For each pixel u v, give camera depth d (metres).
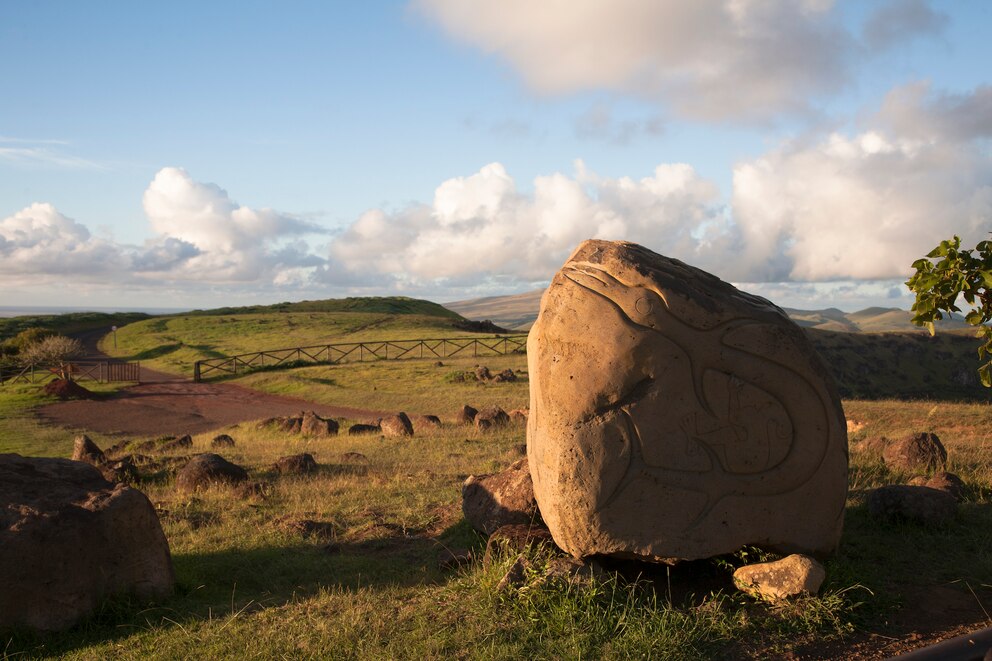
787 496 6.87
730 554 6.91
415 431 21.59
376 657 5.49
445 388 35.84
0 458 7.80
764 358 7.01
